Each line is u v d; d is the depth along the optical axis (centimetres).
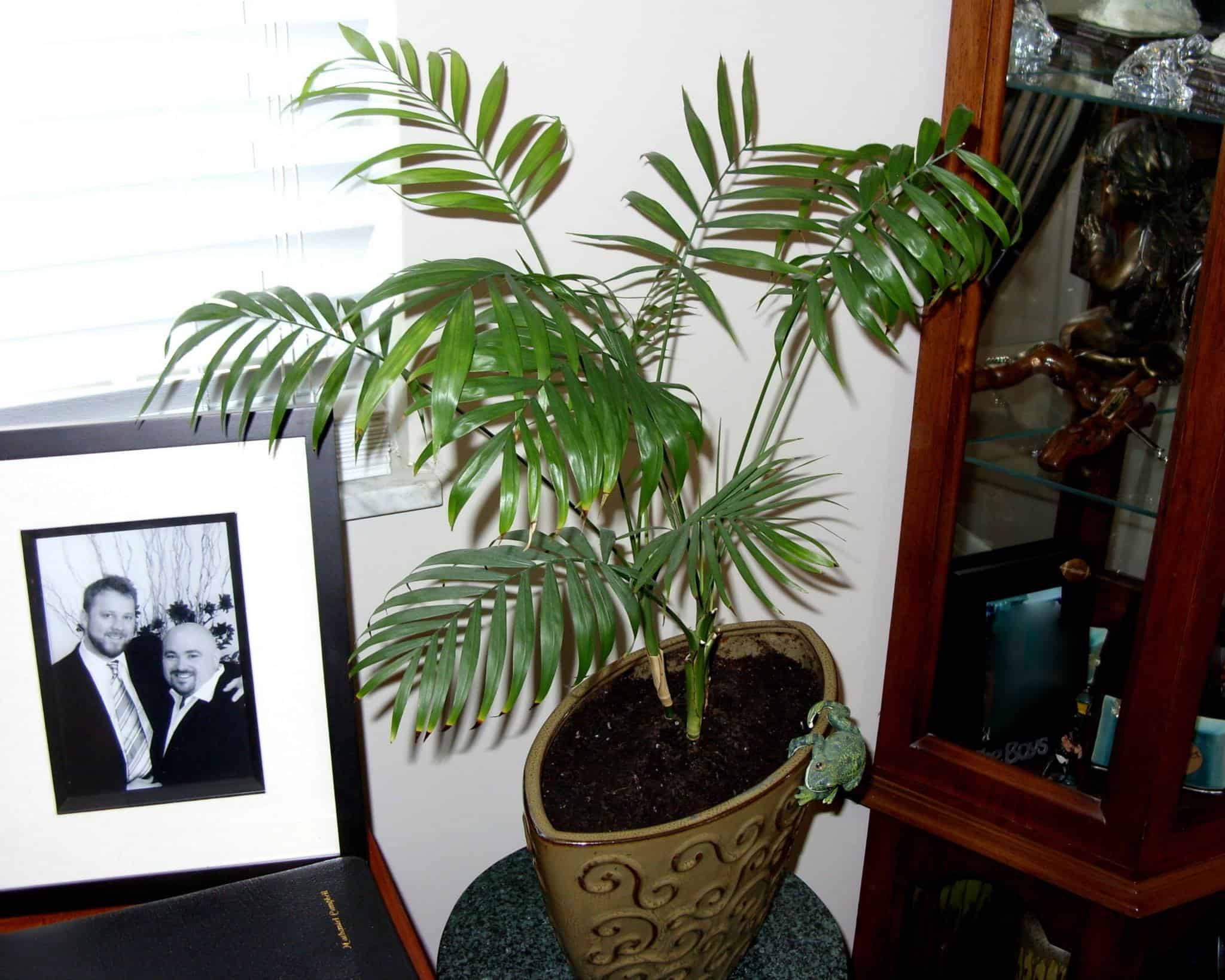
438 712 85
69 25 90
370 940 86
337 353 109
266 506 92
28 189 94
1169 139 96
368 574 114
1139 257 100
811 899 117
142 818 94
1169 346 100
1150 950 119
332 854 99
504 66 94
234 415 91
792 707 107
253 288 106
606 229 114
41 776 91
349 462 112
